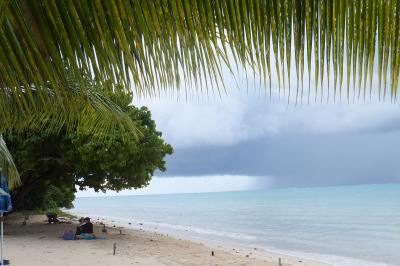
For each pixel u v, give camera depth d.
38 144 23.50
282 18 1.69
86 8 1.91
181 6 1.79
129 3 1.84
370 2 1.58
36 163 24.41
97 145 22.12
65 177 28.58
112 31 1.92
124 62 2.00
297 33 1.68
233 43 1.76
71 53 2.00
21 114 3.07
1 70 2.24
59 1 1.92
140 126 23.88
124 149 22.50
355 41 1.60
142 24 1.86
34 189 32.03
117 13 1.87
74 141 22.42
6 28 2.04
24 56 2.10
